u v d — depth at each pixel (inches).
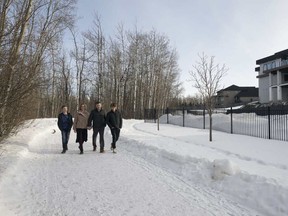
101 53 1660.9
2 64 318.3
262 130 628.1
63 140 418.3
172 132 711.7
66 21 616.4
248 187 224.5
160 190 239.6
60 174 288.2
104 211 192.4
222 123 770.2
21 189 237.5
